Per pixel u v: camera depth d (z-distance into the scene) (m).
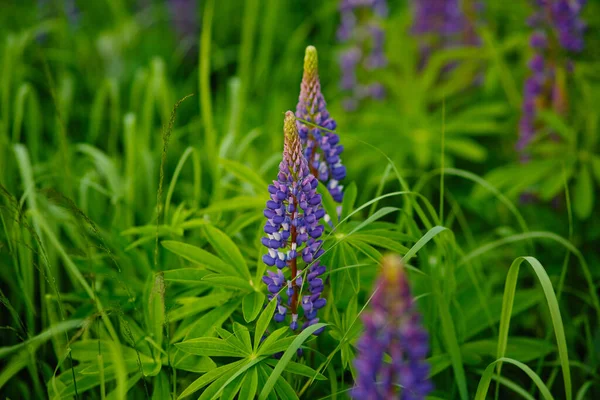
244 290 1.69
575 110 2.11
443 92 2.44
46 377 1.77
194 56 3.12
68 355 1.71
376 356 1.46
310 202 1.63
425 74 2.40
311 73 1.70
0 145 2.00
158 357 1.70
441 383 1.78
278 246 1.62
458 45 2.58
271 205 1.62
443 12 2.56
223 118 2.41
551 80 2.09
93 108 2.35
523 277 1.98
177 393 1.72
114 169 1.97
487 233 2.10
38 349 1.82
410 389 1.48
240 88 2.17
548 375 1.84
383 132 2.18
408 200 1.77
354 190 1.78
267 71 2.80
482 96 2.52
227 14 3.23
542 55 2.10
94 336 1.79
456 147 2.14
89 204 1.99
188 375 1.74
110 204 2.05
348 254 1.68
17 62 2.41
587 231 2.02
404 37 2.71
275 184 1.62
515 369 1.84
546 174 2.03
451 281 1.76
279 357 1.66
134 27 3.01
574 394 1.83
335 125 1.72
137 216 2.03
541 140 2.12
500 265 2.02
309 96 1.71
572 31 2.05
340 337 1.68
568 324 1.86
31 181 1.88
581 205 1.98
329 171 1.74
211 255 1.71
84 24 3.21
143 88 2.67
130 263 1.85
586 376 1.83
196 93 2.79
